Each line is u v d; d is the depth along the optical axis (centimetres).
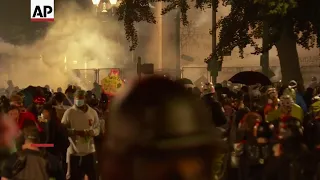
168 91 120
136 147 117
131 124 118
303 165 950
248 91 1805
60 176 786
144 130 117
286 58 2361
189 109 119
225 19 2350
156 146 116
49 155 771
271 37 2319
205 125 119
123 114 118
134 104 118
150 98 118
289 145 953
